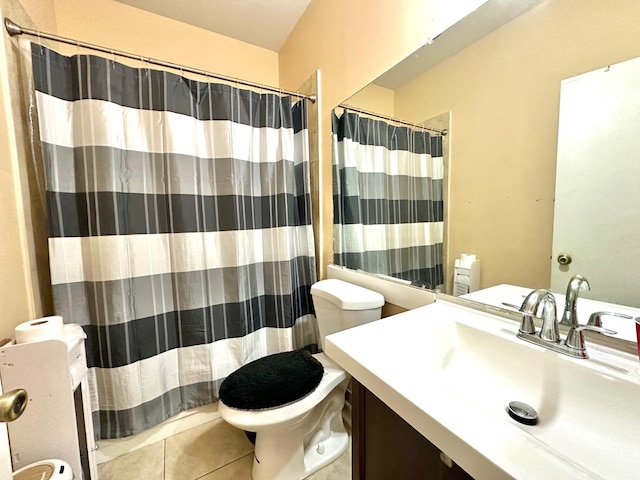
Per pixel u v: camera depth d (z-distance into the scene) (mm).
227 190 1412
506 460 371
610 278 615
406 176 1112
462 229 923
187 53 1839
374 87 1213
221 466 1197
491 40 809
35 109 1081
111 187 1153
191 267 1352
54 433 869
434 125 990
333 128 1484
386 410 628
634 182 578
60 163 1106
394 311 1214
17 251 1005
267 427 952
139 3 1646
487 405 648
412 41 1030
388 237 1210
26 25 1154
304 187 1628
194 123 1344
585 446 506
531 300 667
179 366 1390
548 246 718
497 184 822
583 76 639
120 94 1189
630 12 568
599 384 531
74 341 964
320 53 1570
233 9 1699
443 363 770
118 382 1203
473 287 895
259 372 1124
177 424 1396
